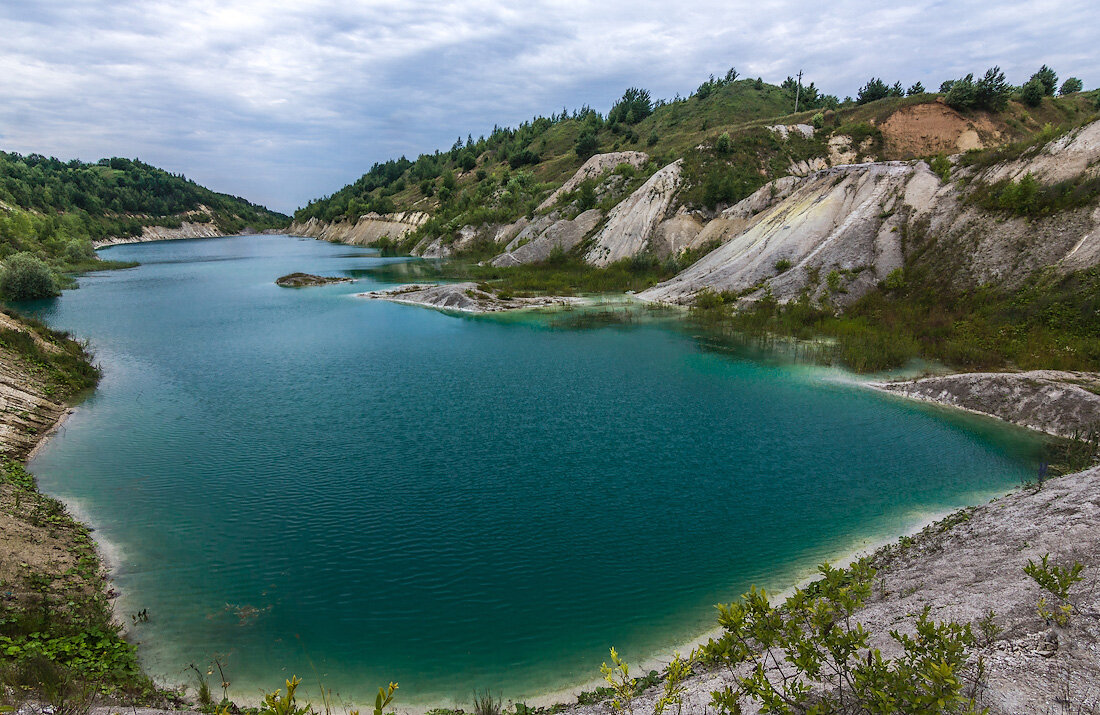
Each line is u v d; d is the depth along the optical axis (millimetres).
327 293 60500
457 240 102125
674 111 125938
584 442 21125
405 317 47000
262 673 10062
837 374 29562
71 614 11039
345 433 22000
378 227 146750
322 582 12922
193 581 12844
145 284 69250
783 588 12562
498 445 20859
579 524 15477
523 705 8992
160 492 17141
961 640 6070
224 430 22281
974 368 27922
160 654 10453
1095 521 10891
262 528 15203
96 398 26125
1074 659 6754
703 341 37031
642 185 73812
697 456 19891
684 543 14531
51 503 15797
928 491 17234
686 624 11484
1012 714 5781
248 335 40188
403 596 12453
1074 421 21219
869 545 14359
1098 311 27703
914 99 77688
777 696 5559
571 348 35875
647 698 8250
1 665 8344
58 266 82750
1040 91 79125
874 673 5371
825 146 74125
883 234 42406
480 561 13789
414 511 16172
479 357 33812
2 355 25062
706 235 62219
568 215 81312
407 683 9922
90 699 8023
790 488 17531
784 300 41594
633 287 57406
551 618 11734
